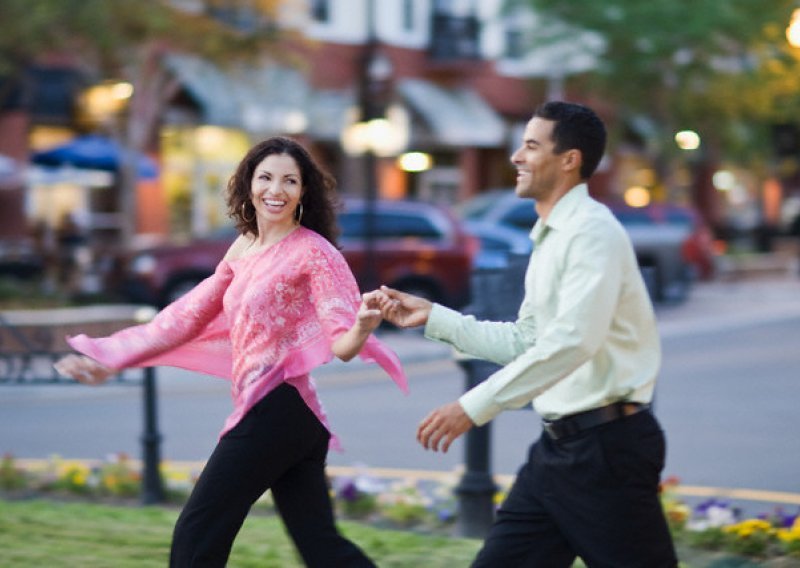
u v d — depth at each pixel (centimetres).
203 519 845
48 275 4350
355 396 2533
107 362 905
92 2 3806
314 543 877
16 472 1625
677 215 4616
